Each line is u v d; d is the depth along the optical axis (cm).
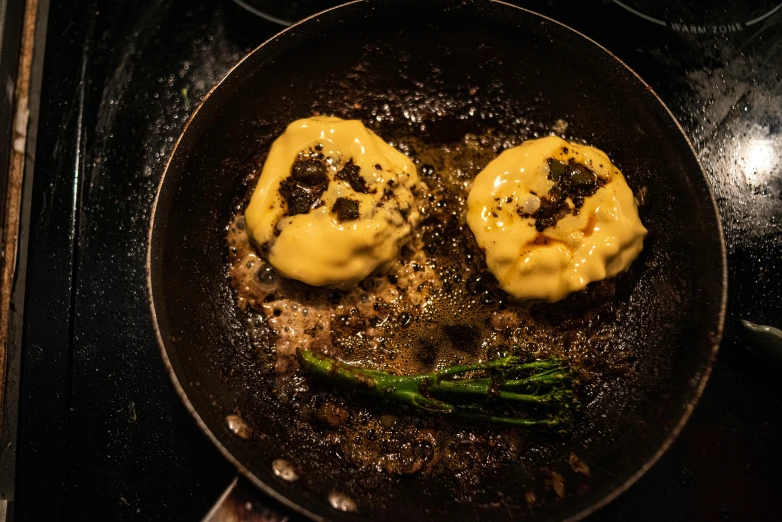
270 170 36
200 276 36
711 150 38
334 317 37
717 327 33
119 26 39
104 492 34
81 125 37
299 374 36
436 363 36
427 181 38
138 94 38
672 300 35
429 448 35
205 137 35
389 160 37
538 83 38
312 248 35
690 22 39
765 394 36
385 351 36
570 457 35
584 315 37
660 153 36
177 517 34
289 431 35
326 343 36
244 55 39
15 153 37
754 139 38
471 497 34
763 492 35
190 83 38
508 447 35
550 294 35
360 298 37
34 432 34
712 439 35
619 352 36
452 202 38
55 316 35
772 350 35
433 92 39
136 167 37
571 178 35
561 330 37
